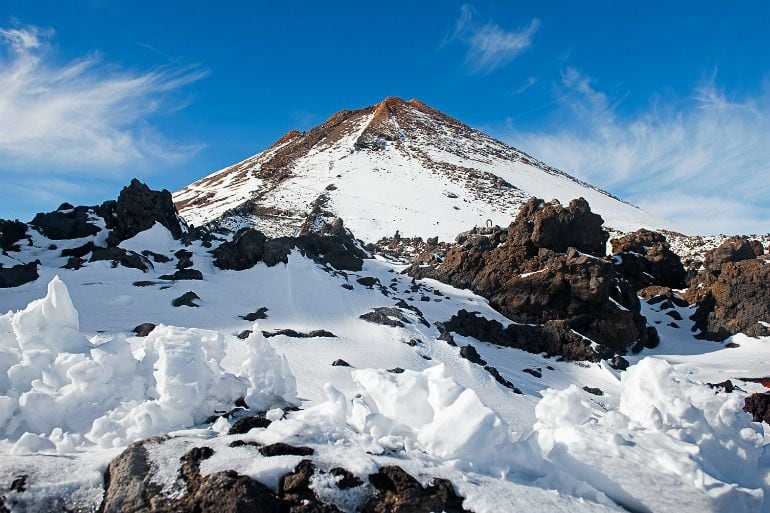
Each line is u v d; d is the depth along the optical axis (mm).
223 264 34188
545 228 39438
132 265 32031
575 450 9672
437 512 7824
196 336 11695
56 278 12000
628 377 11109
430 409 10008
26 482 7836
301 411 11062
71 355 11281
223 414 10992
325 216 73688
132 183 38094
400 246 60406
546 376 29766
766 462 10102
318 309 29797
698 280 45562
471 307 36781
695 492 9000
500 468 9086
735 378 31594
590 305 37062
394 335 26609
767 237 65250
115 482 7980
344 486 8023
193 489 7828
